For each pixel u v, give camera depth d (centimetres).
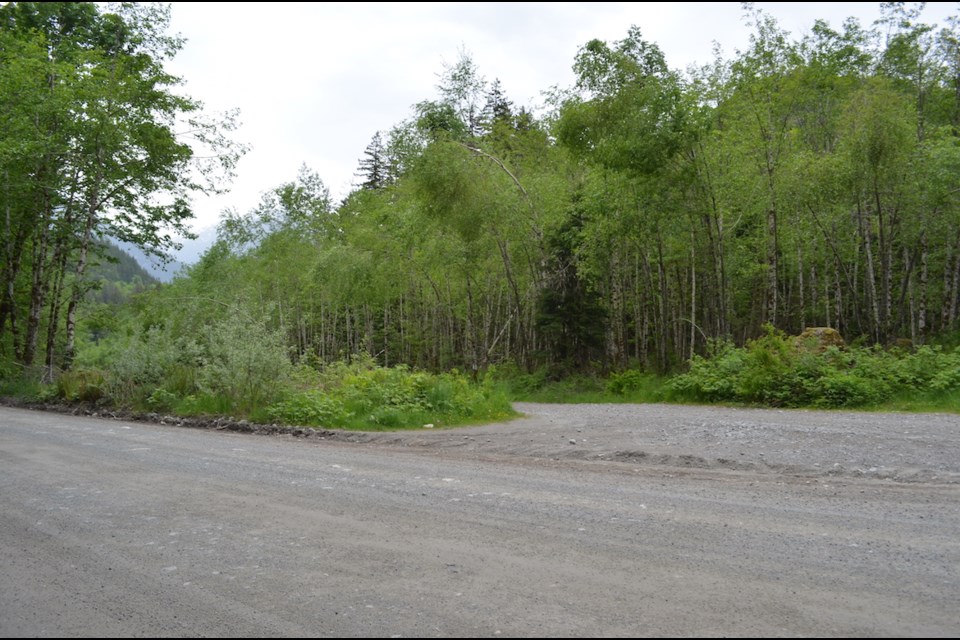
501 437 1137
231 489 694
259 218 4559
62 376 1869
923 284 2619
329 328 5425
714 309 3023
